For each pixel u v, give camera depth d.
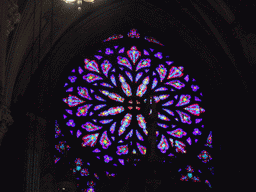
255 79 29.27
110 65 31.84
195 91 31.27
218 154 29.00
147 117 24.78
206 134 29.80
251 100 29.11
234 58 29.88
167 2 30.94
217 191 27.64
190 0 29.72
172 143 29.50
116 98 30.73
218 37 29.97
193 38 31.38
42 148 26.64
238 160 28.09
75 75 31.09
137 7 31.55
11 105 27.25
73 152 28.48
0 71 22.03
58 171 26.27
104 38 32.31
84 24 30.61
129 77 31.61
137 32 32.97
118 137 29.31
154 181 23.36
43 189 25.00
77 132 29.27
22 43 25.98
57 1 27.75
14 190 24.50
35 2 25.86
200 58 31.59
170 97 31.03
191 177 28.34
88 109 30.17
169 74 31.89
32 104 27.95
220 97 30.30
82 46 31.34
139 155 23.89
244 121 28.95
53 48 29.61
